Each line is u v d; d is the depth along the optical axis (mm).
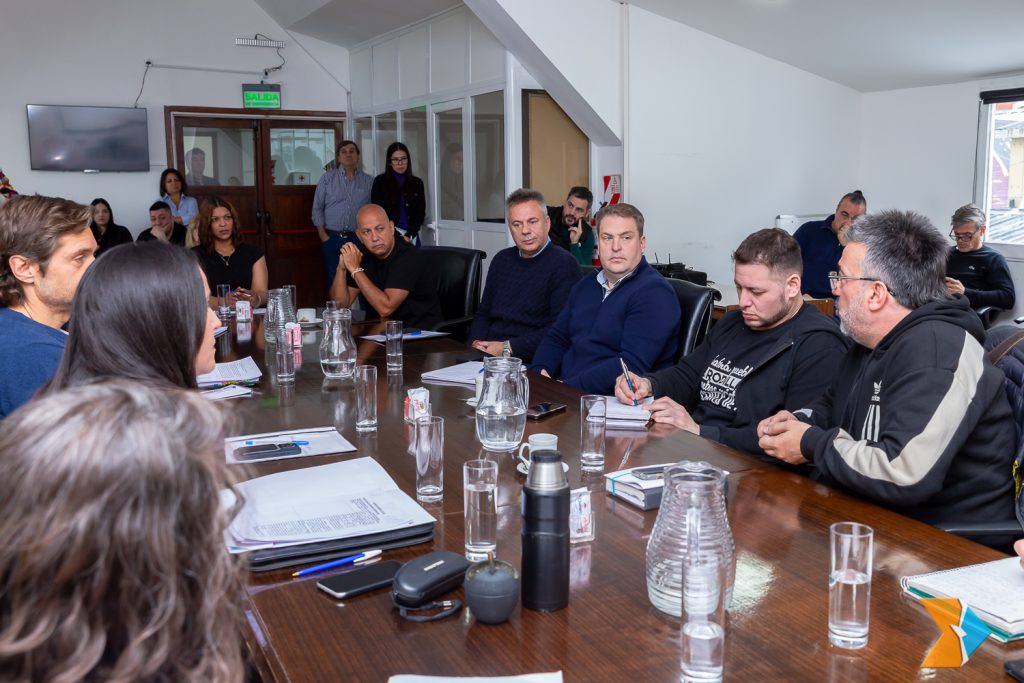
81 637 529
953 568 1282
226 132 8453
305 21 8094
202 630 578
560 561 1165
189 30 8141
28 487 532
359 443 1965
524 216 3646
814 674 1000
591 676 1008
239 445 1920
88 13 7773
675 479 1161
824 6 5742
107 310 1207
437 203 7727
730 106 6852
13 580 524
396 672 1022
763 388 2422
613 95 6500
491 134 6820
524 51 6348
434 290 4336
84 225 1999
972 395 1644
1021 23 5430
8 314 1916
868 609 1065
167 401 604
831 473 1697
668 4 6219
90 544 522
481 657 1054
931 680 987
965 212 5875
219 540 588
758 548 1370
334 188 7992
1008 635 1066
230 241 4660
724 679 989
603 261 3066
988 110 6602
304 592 1235
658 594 1157
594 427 1771
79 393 591
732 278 7102
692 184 6836
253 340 3449
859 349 2049
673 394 2643
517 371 1932
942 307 1761
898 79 6922
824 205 7363
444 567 1209
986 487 1727
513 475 1740
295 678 1011
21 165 7715
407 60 7863
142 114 7965
